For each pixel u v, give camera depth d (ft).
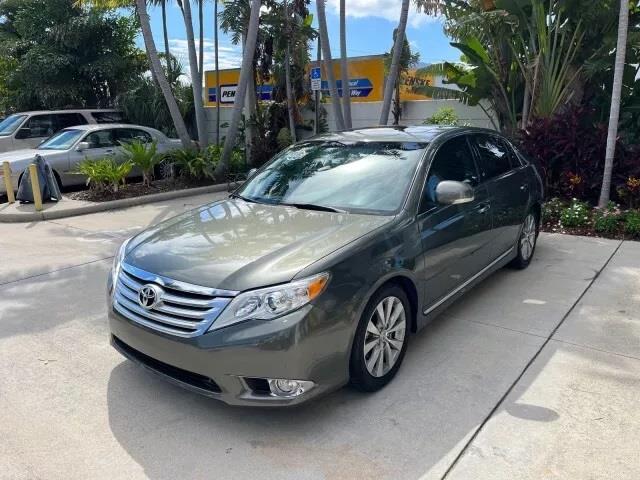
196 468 9.49
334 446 10.00
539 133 30.58
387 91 36.29
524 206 18.75
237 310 9.91
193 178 40.16
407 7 34.94
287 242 11.42
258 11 38.52
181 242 12.01
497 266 17.46
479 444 9.96
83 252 23.54
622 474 9.15
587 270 19.90
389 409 11.12
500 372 12.55
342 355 10.57
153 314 10.64
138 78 59.16
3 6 64.75
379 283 11.21
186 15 44.24
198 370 10.07
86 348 14.12
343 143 16.03
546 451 9.74
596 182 28.68
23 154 37.22
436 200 13.71
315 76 38.75
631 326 14.99
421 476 9.17
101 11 57.31
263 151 47.21
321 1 37.01
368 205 13.24
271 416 10.96
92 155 39.01
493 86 36.81
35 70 56.54
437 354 13.46
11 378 12.63
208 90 63.77
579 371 12.56
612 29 32.32
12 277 20.10
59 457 9.82
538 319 15.52
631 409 11.02
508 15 32.19
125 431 10.57
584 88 34.47
